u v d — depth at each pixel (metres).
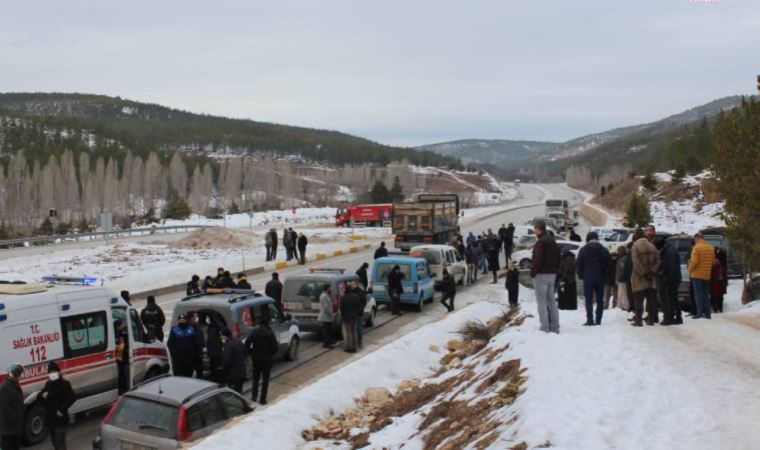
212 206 121.69
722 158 19.88
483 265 34.38
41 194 88.69
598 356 10.38
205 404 9.67
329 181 176.75
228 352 12.67
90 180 94.00
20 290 11.55
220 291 16.33
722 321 13.91
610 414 7.52
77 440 11.45
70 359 11.76
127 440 9.11
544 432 6.98
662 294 13.53
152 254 42.38
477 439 7.89
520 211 110.19
